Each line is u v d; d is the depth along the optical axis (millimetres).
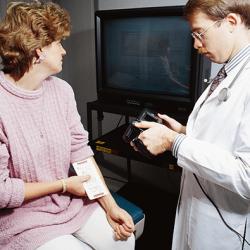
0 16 2074
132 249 1190
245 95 900
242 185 876
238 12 873
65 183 1119
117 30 1893
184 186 1151
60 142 1111
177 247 1259
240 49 947
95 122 2561
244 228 1033
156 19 1723
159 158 1638
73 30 2535
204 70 1652
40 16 982
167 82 1809
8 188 978
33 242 1005
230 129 933
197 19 917
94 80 2578
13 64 1015
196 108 1090
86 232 1153
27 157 1031
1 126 993
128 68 1935
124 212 1197
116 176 2611
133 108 1920
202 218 1062
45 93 1114
